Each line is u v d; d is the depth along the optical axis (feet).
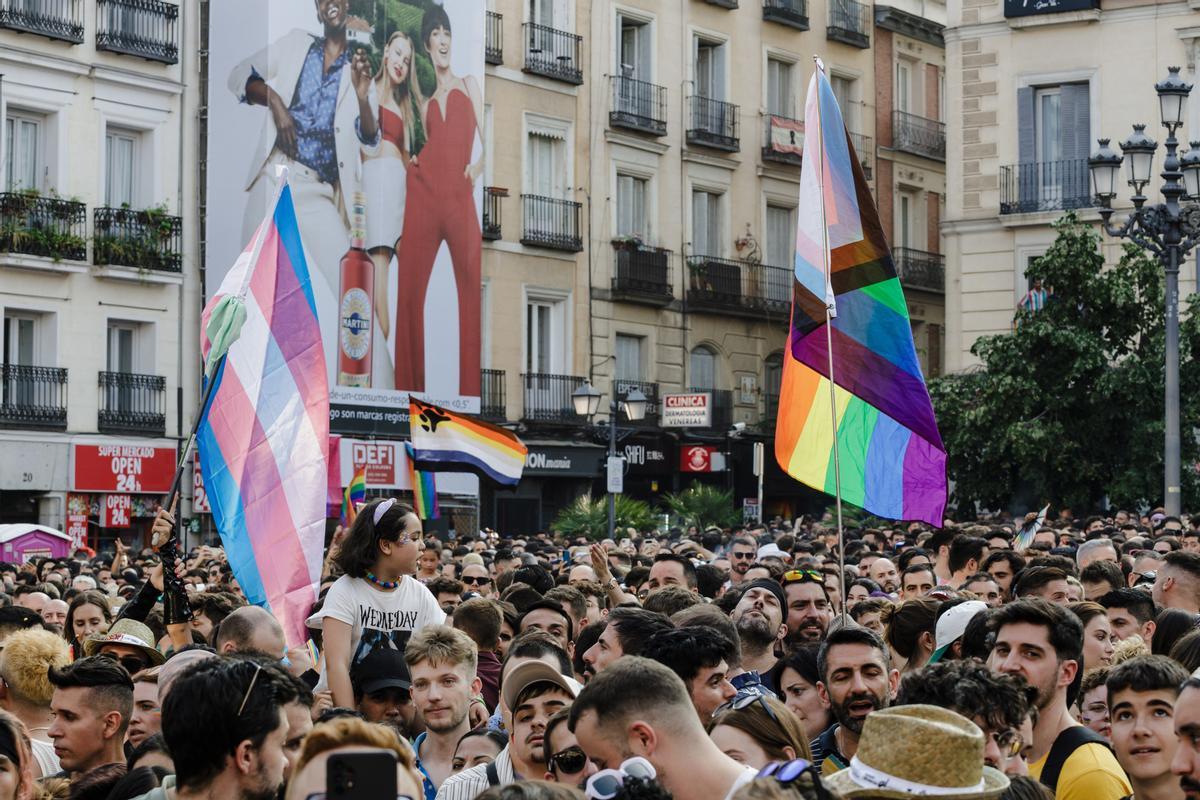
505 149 144.05
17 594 53.06
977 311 147.43
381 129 130.00
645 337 155.94
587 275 150.61
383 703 32.45
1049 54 144.87
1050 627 25.13
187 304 128.16
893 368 42.06
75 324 121.49
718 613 29.84
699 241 161.89
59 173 120.98
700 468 153.99
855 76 174.81
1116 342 120.78
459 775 26.43
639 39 156.46
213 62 127.13
